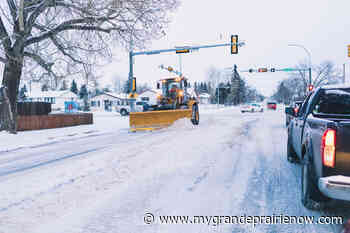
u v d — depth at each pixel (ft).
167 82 53.62
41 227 9.90
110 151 25.08
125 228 9.67
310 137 11.03
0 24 38.37
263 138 32.48
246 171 17.06
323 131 9.59
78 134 43.55
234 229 9.51
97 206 11.78
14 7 39.09
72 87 307.58
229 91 329.31
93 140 35.27
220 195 12.80
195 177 15.85
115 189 13.99
